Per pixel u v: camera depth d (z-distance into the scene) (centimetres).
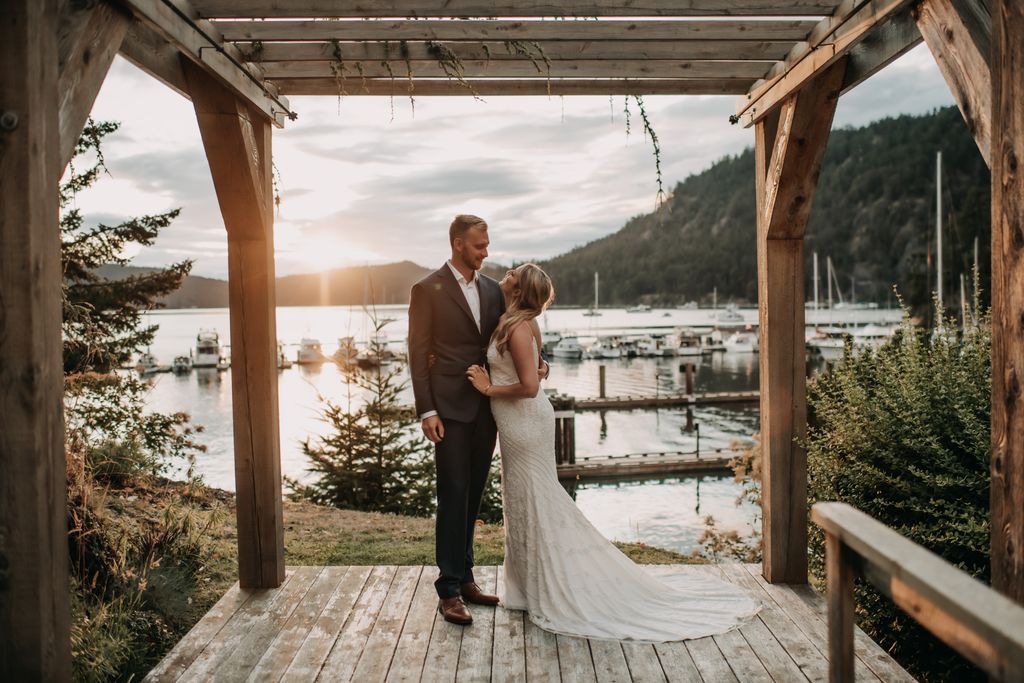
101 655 293
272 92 351
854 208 10850
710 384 3144
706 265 13100
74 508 357
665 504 1252
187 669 279
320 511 674
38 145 172
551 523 327
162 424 546
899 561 125
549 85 338
